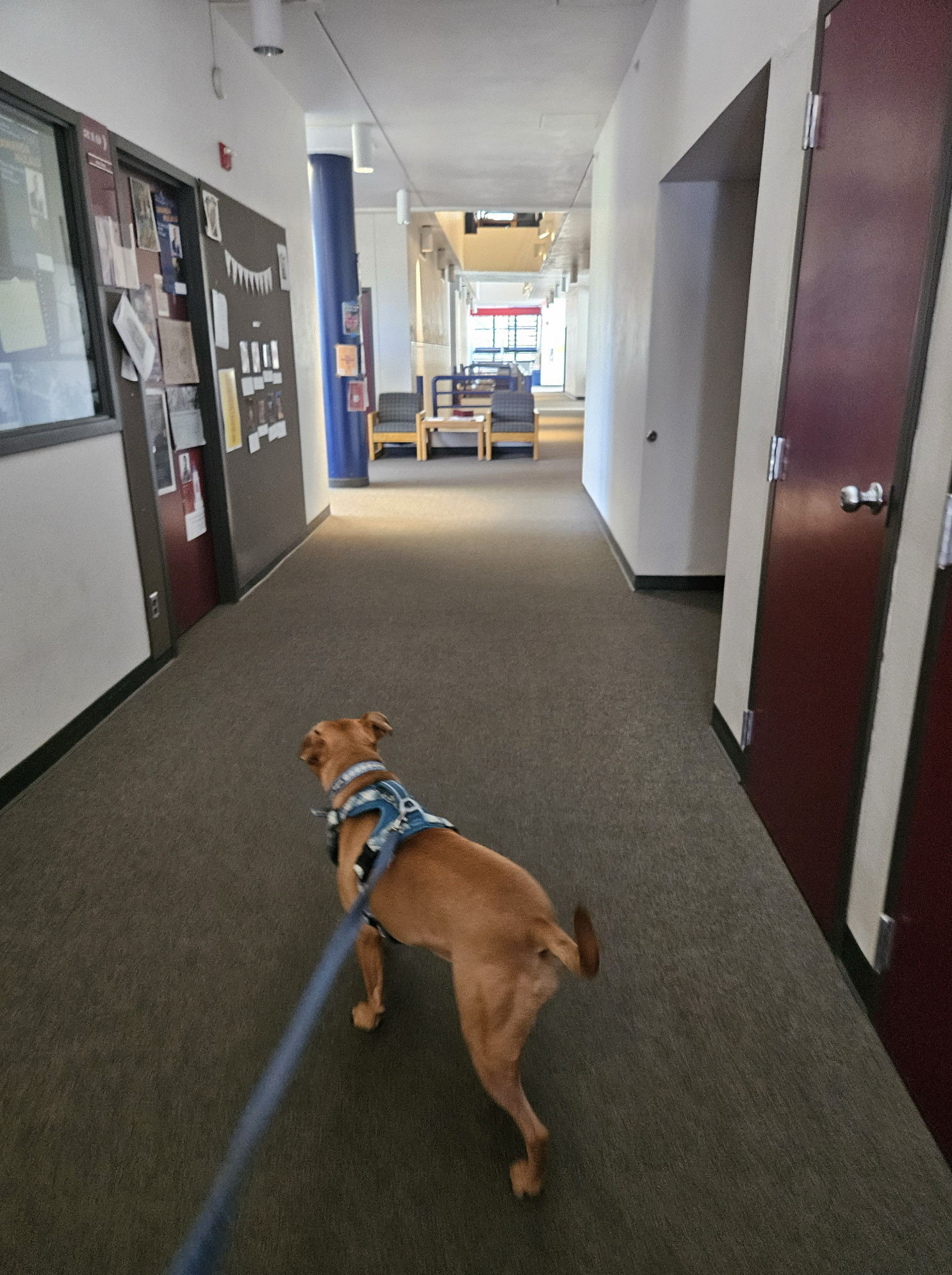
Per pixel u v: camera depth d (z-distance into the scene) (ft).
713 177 13.82
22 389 8.91
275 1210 4.57
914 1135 5.02
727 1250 4.36
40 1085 5.38
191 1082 5.41
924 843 5.09
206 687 11.78
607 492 21.74
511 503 26.53
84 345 10.25
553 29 15.53
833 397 6.66
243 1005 6.07
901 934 5.40
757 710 8.66
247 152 16.34
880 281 5.80
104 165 10.41
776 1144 4.97
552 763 9.63
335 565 18.74
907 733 5.31
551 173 28.50
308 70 17.72
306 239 21.06
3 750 8.61
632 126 17.38
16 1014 5.97
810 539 7.13
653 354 15.39
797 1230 4.47
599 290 24.09
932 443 5.05
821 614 6.88
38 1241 4.42
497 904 4.57
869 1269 4.27
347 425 29.14
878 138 5.84
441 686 11.89
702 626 14.52
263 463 17.57
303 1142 4.98
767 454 8.34
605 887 7.40
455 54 16.87
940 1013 4.88
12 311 8.69
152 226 12.37
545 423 55.83
